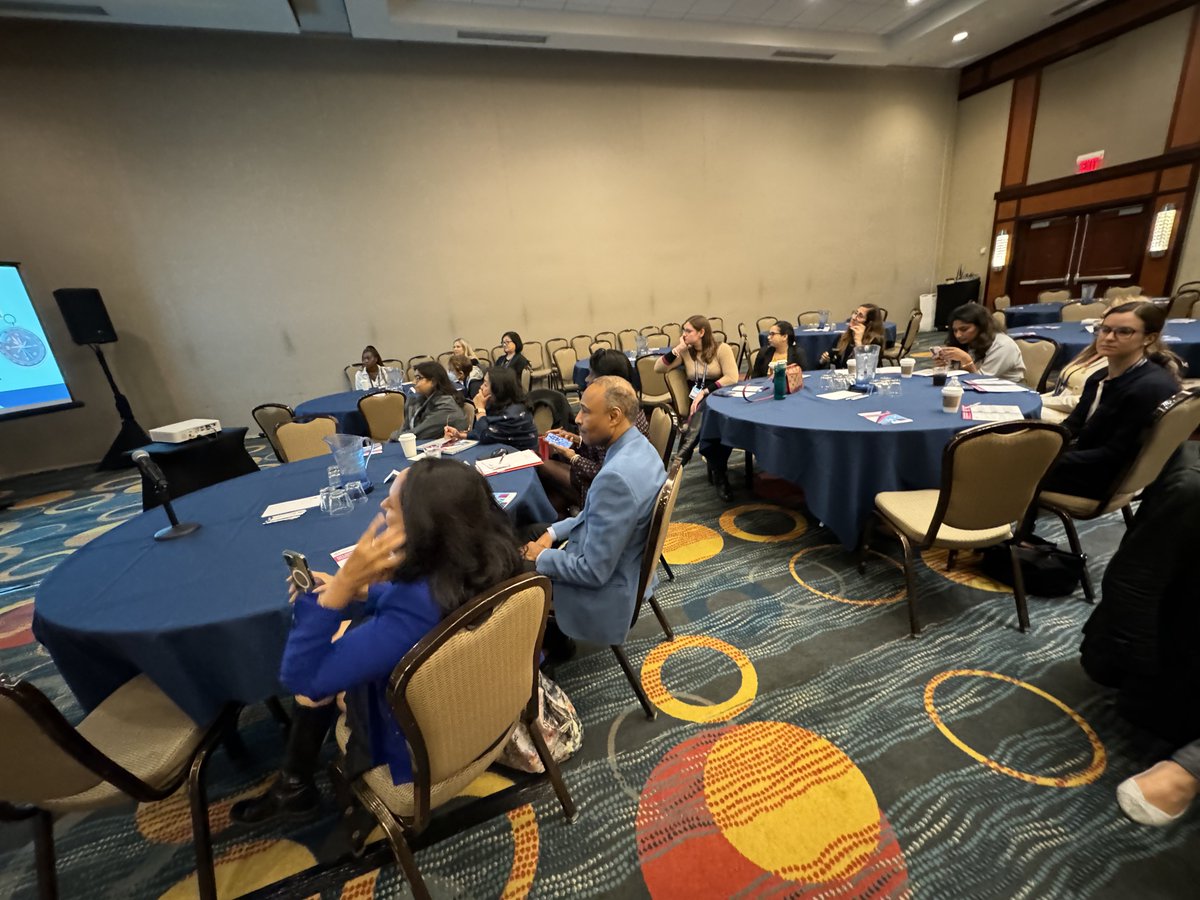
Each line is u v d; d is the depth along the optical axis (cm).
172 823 142
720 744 152
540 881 120
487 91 654
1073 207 777
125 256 570
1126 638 127
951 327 314
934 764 140
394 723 99
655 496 145
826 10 652
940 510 170
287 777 136
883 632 193
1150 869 112
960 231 936
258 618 113
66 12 485
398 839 101
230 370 629
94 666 124
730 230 810
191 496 195
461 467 94
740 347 812
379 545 91
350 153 623
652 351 575
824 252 879
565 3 578
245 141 587
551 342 750
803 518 293
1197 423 185
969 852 118
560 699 153
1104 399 196
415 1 546
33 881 130
